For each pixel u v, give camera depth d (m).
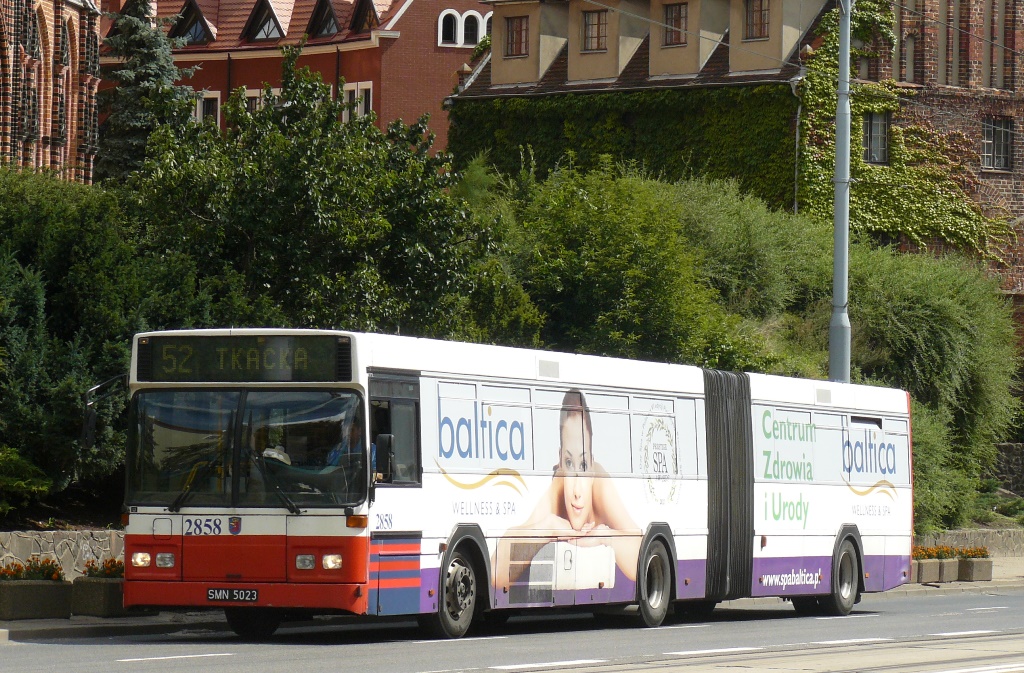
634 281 48.81
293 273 36.56
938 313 59.34
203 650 23.30
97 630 26.52
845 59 43.84
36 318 34.00
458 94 77.19
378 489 24.38
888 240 71.44
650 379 31.56
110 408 33.97
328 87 38.59
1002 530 61.50
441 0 100.75
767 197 68.62
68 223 35.19
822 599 37.59
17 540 32.00
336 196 36.25
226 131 38.19
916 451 55.53
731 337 50.41
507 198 56.16
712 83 70.00
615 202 50.00
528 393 28.11
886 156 71.44
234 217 35.97
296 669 20.34
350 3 103.94
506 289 46.34
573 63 74.69
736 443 34.06
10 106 63.31
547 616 34.94
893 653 25.23
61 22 69.00
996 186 74.00
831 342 43.50
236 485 24.38
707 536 32.91
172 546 24.47
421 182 38.06
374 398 24.56
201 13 106.75
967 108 73.25
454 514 26.08
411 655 22.84
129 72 70.31
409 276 38.25
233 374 24.70
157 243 36.72
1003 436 63.91
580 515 29.17
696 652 24.72
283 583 24.02
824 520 37.03
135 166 70.69
